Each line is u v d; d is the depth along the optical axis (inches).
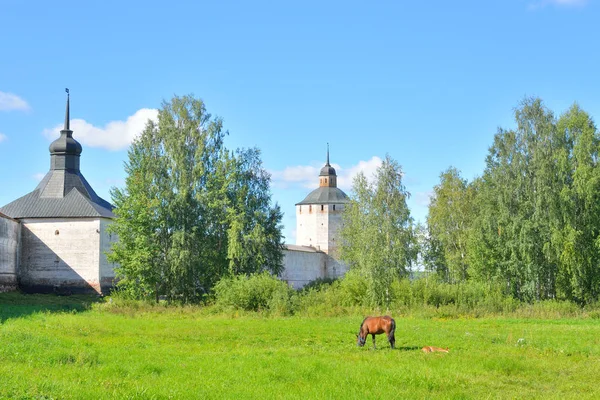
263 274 1935.3
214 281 2176.4
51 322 1304.1
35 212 2664.9
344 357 849.5
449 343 1064.2
